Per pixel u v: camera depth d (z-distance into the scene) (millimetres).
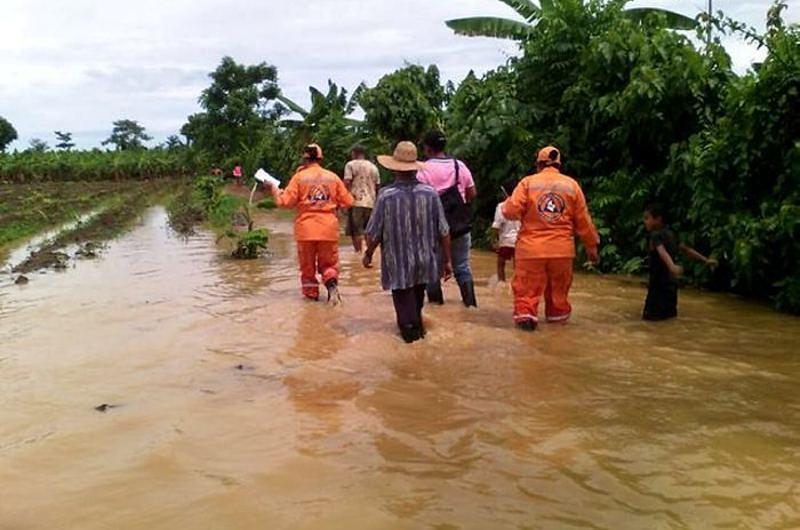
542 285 7297
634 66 11492
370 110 19359
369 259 6949
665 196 10664
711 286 9688
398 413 4926
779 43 8570
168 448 4383
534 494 3744
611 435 4500
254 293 9422
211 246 15070
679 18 14820
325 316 7934
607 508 3588
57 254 13508
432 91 20953
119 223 20422
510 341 6797
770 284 8891
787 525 3402
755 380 5605
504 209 7324
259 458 4230
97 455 4312
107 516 3586
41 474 4070
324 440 4480
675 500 3658
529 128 13039
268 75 55594
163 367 6082
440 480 3920
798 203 8398
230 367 6043
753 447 4301
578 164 12242
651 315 7754
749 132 8734
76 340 7043
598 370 5879
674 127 10914
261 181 8773
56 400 5305
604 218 11328
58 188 43938
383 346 6590
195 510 3627
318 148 8938
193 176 60625
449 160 8102
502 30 15570
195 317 7957
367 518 3518
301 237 8727
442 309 8227
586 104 12062
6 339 7156
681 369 5898
